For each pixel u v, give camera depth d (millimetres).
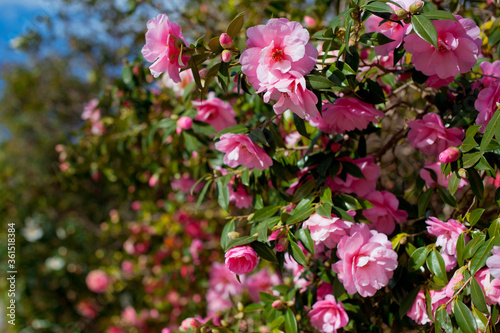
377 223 838
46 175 2855
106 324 2143
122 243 2346
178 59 730
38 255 2414
